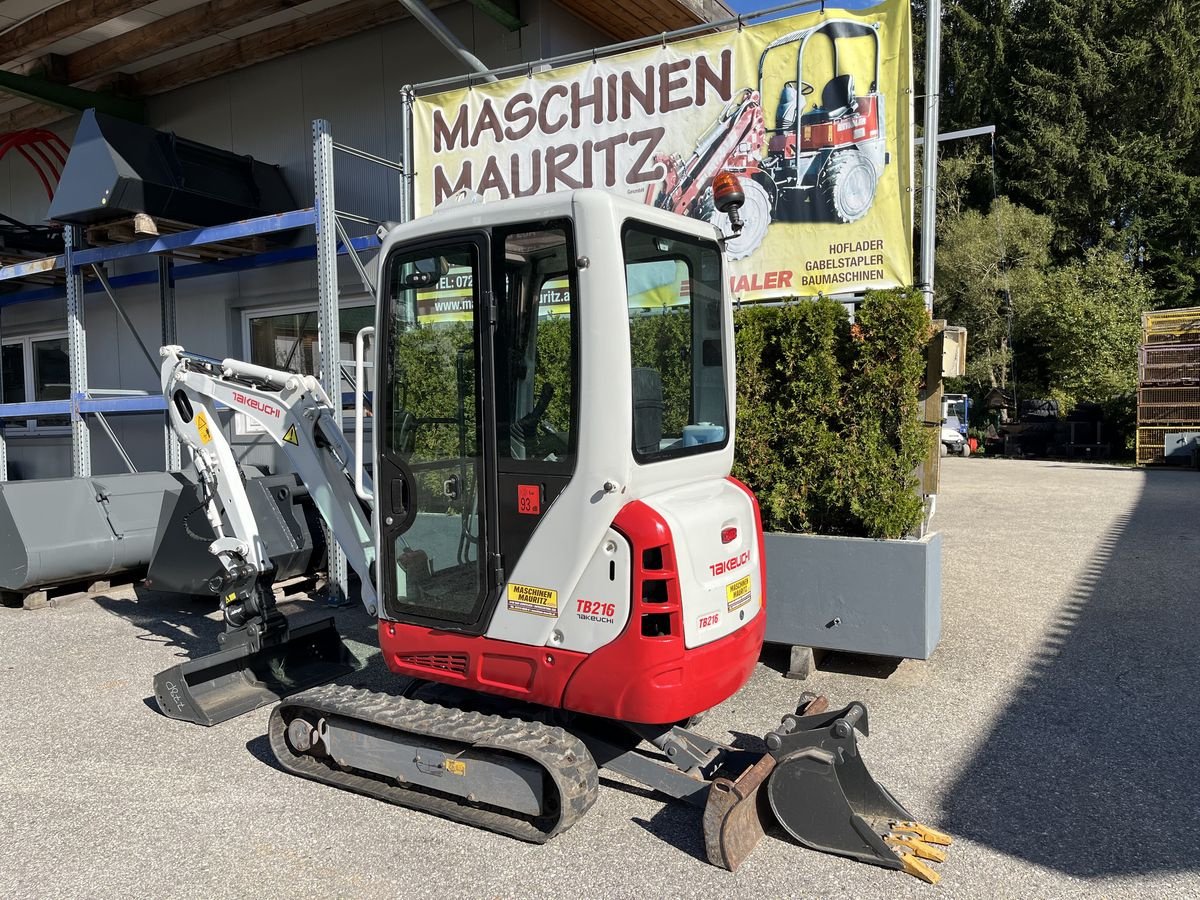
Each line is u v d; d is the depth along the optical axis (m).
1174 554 8.06
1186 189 29.11
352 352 9.49
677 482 3.41
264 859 3.14
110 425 11.48
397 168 7.59
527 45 8.12
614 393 3.05
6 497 6.64
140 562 7.31
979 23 32.03
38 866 3.11
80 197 7.89
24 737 4.25
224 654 4.53
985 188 31.22
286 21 9.26
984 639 5.60
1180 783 3.62
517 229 3.22
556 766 3.09
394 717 3.46
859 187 5.38
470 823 3.30
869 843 3.04
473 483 3.41
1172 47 28.97
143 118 10.93
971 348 27.39
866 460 4.92
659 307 3.42
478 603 3.40
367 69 9.09
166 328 9.91
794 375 5.11
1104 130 30.14
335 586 6.73
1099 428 21.73
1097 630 5.73
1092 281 25.42
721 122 5.77
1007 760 3.84
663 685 3.07
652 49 5.96
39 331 12.57
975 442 24.30
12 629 6.19
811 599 4.94
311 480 4.41
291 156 9.70
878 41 5.27
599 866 3.07
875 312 4.88
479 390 3.34
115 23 9.23
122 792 3.67
